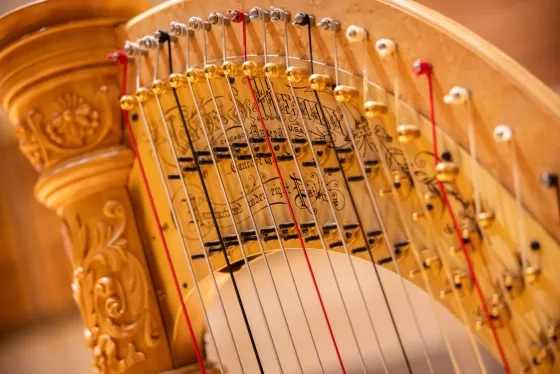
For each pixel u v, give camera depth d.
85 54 1.03
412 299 1.30
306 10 0.82
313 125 0.84
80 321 1.65
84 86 1.05
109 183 1.07
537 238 0.67
